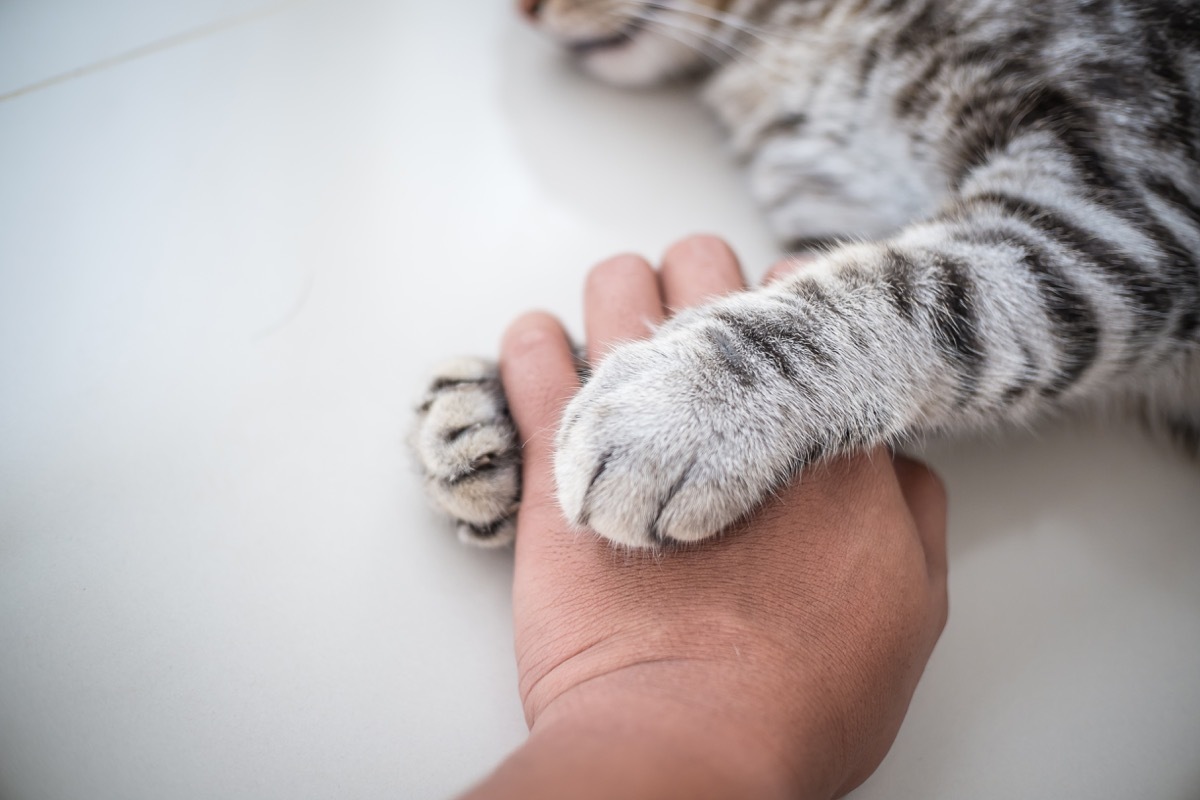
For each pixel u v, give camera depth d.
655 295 0.27
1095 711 0.24
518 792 0.18
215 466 0.27
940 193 0.29
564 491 0.23
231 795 0.24
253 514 0.27
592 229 0.31
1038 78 0.26
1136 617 0.25
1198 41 0.26
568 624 0.23
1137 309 0.25
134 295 0.30
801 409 0.23
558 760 0.19
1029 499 0.27
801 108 0.31
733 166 0.32
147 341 0.29
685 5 0.32
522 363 0.26
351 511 0.27
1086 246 0.25
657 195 0.32
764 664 0.22
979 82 0.27
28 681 0.25
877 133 0.30
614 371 0.23
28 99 0.33
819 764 0.21
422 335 0.29
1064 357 0.25
